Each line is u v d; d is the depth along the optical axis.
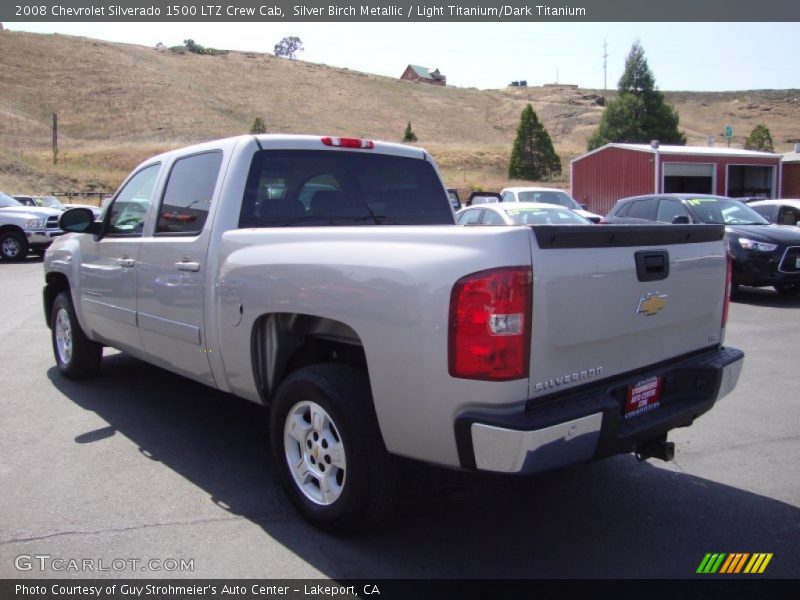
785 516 3.70
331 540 3.41
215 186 4.16
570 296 2.90
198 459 4.45
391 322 2.97
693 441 4.80
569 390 2.99
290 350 3.82
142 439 4.81
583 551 3.33
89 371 6.23
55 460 4.41
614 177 30.39
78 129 65.81
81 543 3.37
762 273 10.57
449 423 2.85
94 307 5.49
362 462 3.20
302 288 3.38
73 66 82.56
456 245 2.86
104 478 4.14
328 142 4.52
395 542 3.41
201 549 3.32
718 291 3.79
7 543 3.36
